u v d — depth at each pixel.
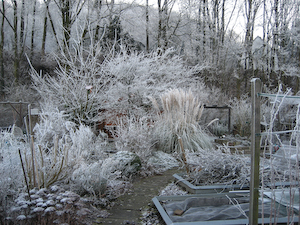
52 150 4.04
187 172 4.71
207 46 19.25
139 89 10.07
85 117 8.87
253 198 2.29
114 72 9.85
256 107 2.27
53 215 2.55
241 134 11.52
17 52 18.23
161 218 3.22
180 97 7.70
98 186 3.83
